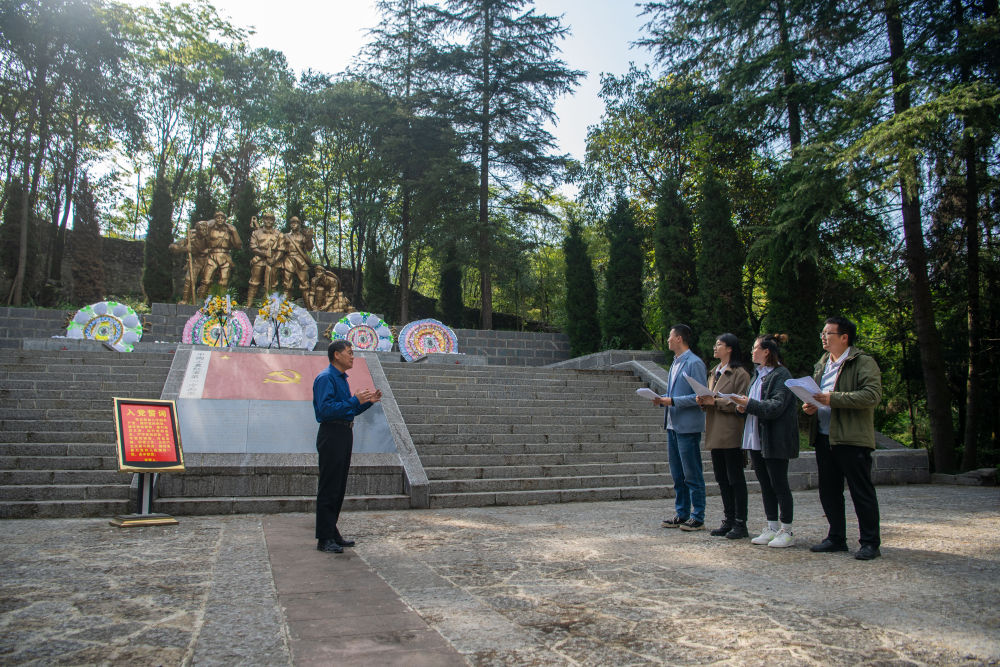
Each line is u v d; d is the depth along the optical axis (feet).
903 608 12.95
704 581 15.20
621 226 82.53
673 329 23.93
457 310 115.14
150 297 99.55
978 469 46.65
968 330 55.77
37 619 11.91
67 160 99.40
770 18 60.29
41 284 94.99
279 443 30.96
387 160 96.43
